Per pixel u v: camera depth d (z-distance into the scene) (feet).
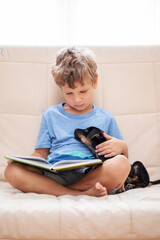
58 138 4.35
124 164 3.53
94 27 6.13
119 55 5.05
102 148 4.07
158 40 6.23
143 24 6.21
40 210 2.85
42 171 3.75
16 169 3.51
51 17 6.03
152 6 6.15
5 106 4.80
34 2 5.98
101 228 2.84
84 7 6.09
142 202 3.07
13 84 4.86
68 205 2.93
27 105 4.84
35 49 4.99
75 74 4.05
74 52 4.31
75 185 3.73
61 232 2.82
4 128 4.74
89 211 2.87
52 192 3.57
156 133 4.86
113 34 6.19
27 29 6.03
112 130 4.57
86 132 4.22
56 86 4.94
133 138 4.84
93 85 4.48
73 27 6.03
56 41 6.07
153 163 4.76
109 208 2.91
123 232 2.87
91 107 4.72
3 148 4.67
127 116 4.91
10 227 2.82
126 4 6.15
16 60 4.93
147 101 4.95
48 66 4.98
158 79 5.02
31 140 4.75
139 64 5.04
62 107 4.66
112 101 4.94
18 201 3.06
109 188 3.62
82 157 4.06
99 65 5.01
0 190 3.84
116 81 4.99
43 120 4.57
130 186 4.09
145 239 2.91
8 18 5.97
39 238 2.82
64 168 3.35
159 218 2.91
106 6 6.12
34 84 4.90
